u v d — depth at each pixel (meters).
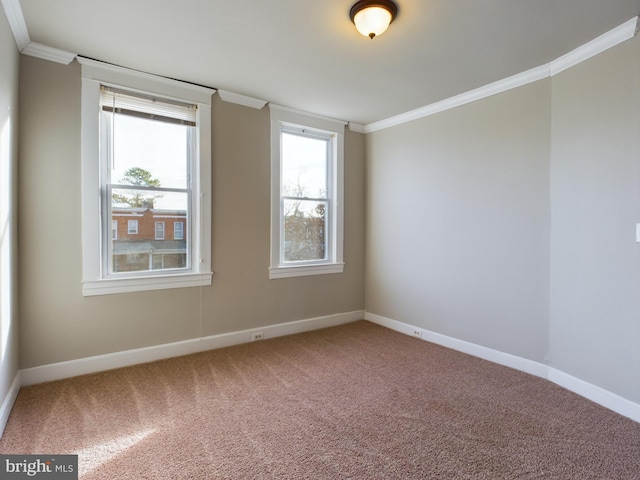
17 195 2.36
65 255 2.58
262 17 2.09
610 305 2.24
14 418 2.04
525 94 2.80
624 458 1.75
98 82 2.67
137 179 2.92
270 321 3.66
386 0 1.89
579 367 2.44
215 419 2.08
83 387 2.46
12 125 2.17
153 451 1.77
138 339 2.90
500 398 2.37
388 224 4.08
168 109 3.00
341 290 4.21
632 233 2.12
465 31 2.21
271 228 3.62
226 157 3.31
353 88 3.15
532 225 2.77
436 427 2.01
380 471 1.64
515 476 1.62
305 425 2.03
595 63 2.32
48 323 2.53
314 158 4.02
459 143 3.32
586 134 2.38
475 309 3.19
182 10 2.02
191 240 3.19
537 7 1.96
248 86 3.13
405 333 3.86
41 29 2.23
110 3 1.96
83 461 1.68
